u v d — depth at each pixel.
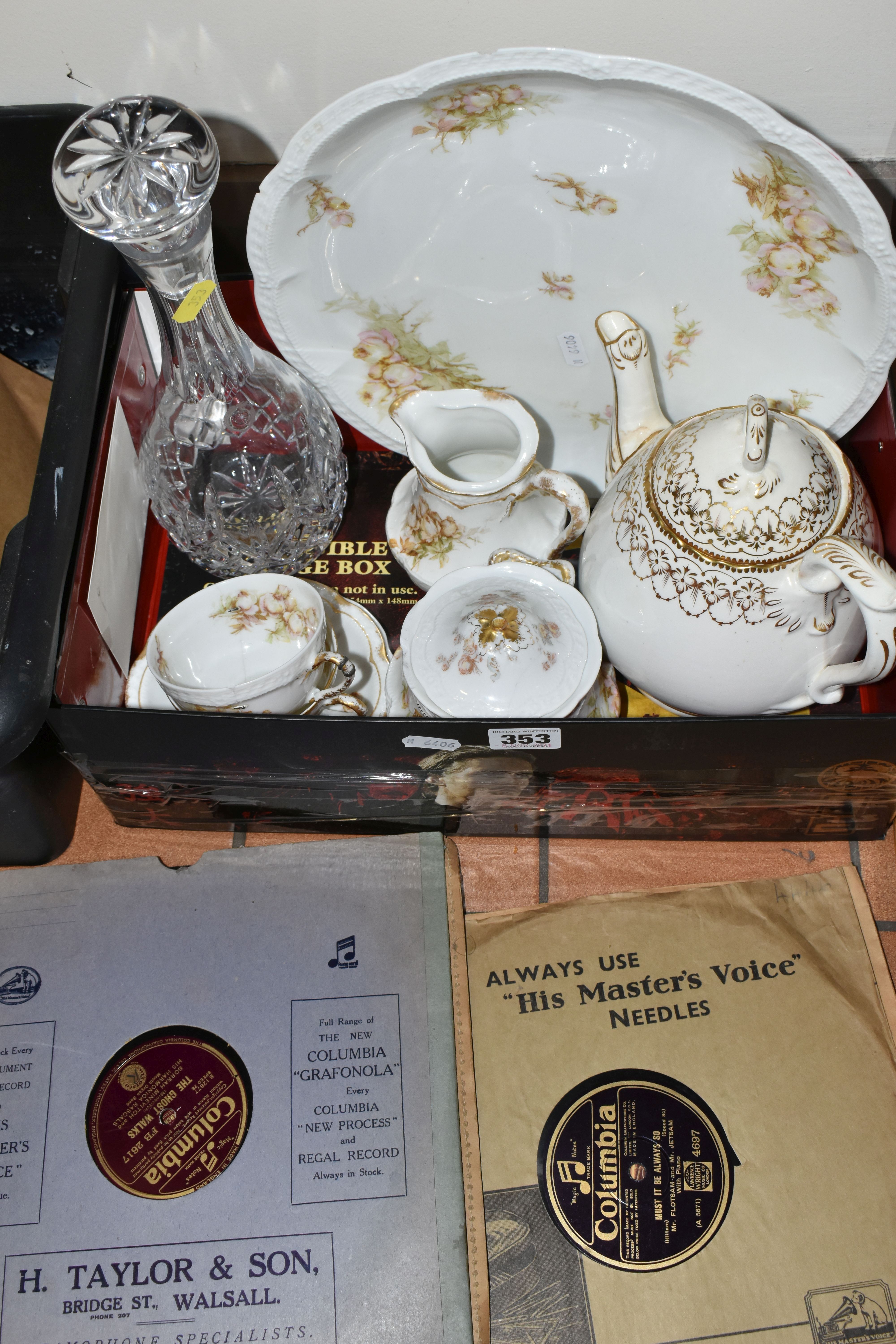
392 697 0.53
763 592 0.42
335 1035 0.49
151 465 0.57
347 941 0.51
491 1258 0.44
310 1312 0.44
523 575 0.47
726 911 0.51
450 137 0.45
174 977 0.50
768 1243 0.44
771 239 0.46
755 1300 0.43
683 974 0.50
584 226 0.49
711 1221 0.45
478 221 0.49
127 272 0.57
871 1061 0.48
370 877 0.52
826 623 0.43
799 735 0.42
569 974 0.50
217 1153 0.47
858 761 0.44
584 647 0.47
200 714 0.43
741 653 0.44
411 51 0.59
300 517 0.58
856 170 0.64
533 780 0.47
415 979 0.50
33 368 0.71
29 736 0.44
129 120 0.48
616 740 0.42
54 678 0.45
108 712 0.43
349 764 0.46
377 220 0.49
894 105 0.60
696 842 0.54
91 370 0.52
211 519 0.58
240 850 0.53
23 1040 0.49
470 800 0.50
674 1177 0.45
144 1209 0.46
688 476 0.43
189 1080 0.48
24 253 0.64
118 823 0.55
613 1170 0.46
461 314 0.54
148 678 0.56
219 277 0.61
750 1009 0.49
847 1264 0.44
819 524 0.42
